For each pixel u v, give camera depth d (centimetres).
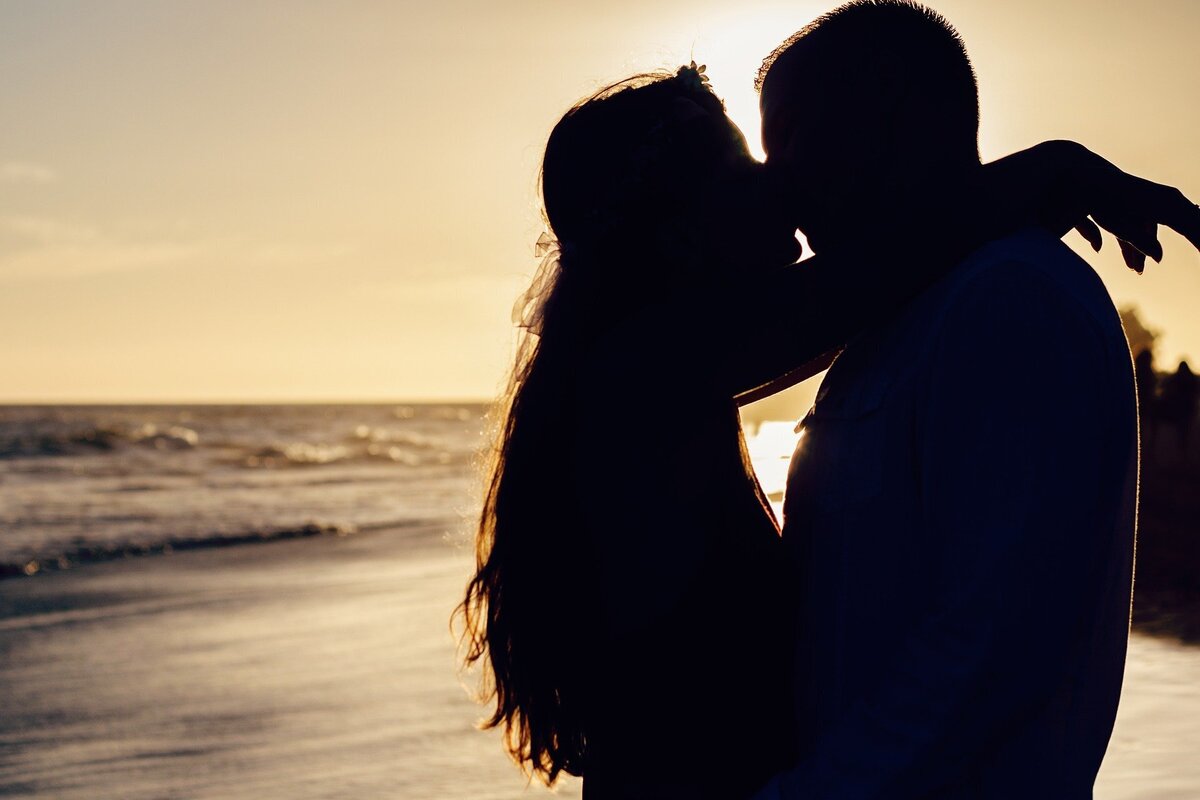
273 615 1158
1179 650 671
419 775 521
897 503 158
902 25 173
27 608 1355
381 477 4894
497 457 195
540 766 194
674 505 167
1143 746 457
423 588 1290
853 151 173
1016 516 142
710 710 169
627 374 169
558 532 177
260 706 714
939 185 172
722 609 169
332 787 510
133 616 1232
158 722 691
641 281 183
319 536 2325
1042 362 145
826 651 166
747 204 182
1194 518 1591
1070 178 169
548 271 192
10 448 6012
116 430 7444
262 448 6938
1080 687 158
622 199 181
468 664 202
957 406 149
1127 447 152
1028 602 141
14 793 553
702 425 169
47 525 2744
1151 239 178
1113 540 159
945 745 143
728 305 168
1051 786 158
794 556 176
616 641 171
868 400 161
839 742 150
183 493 3900
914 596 158
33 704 769
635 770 172
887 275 162
